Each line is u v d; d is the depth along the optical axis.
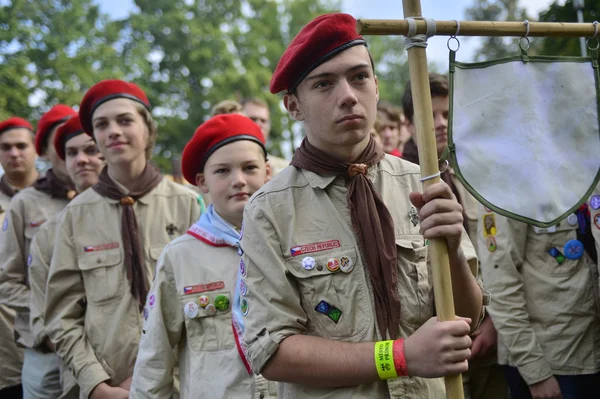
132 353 3.51
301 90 2.11
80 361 3.47
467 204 3.84
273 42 22.58
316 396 2.02
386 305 2.01
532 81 2.05
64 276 3.63
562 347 3.30
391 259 2.03
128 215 3.66
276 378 1.99
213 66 21.03
